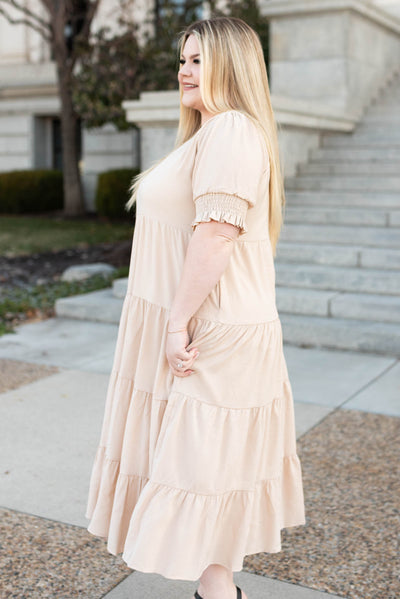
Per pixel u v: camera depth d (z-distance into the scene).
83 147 19.75
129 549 2.01
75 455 3.83
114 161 19.42
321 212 7.98
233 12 12.01
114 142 19.34
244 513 2.08
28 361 5.73
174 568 1.97
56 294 8.56
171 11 12.43
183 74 2.16
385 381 5.14
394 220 7.59
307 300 6.41
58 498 3.32
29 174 19.08
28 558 2.81
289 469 2.32
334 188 8.61
